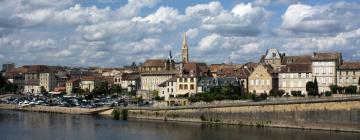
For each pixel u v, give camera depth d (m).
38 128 165.75
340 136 142.00
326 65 199.88
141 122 182.50
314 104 157.50
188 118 183.38
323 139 137.00
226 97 187.75
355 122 150.25
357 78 195.62
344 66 199.00
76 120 192.25
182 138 142.38
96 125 173.88
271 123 165.00
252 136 144.00
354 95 166.38
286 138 139.50
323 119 155.75
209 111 178.62
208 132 153.38
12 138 143.25
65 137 145.25
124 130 159.75
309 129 157.75
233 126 168.00
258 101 173.00
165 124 175.50
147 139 141.25
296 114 160.50
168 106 193.88
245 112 170.38
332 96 169.50
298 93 186.88
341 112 152.75
